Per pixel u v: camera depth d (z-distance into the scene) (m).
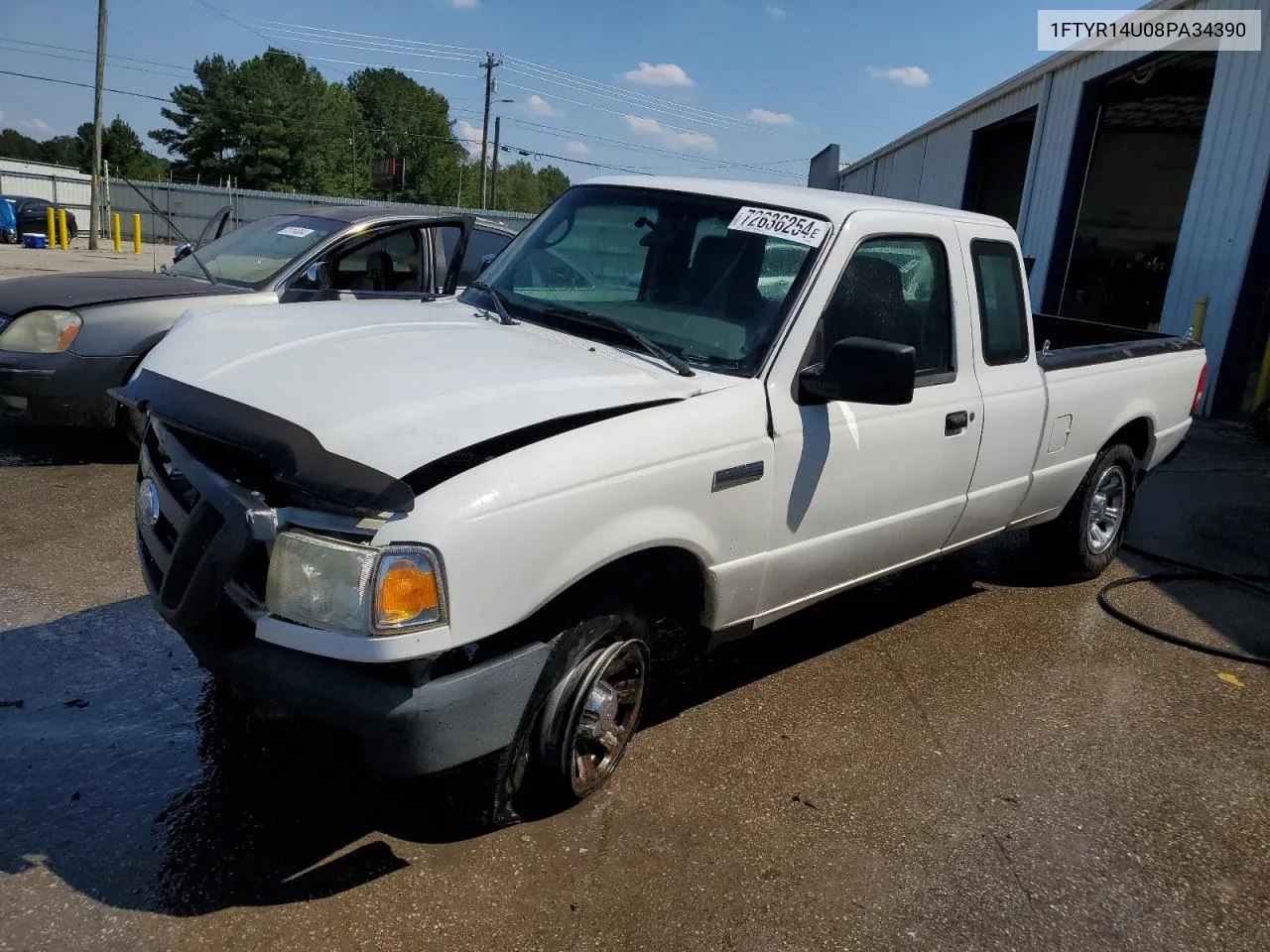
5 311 5.93
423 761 2.56
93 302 5.99
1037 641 4.89
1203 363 6.19
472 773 2.86
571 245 4.10
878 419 3.76
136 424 6.21
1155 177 19.66
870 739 3.80
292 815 3.02
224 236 7.41
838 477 3.64
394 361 3.01
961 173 20.80
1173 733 4.06
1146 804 3.52
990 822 3.33
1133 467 5.75
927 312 4.10
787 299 3.49
